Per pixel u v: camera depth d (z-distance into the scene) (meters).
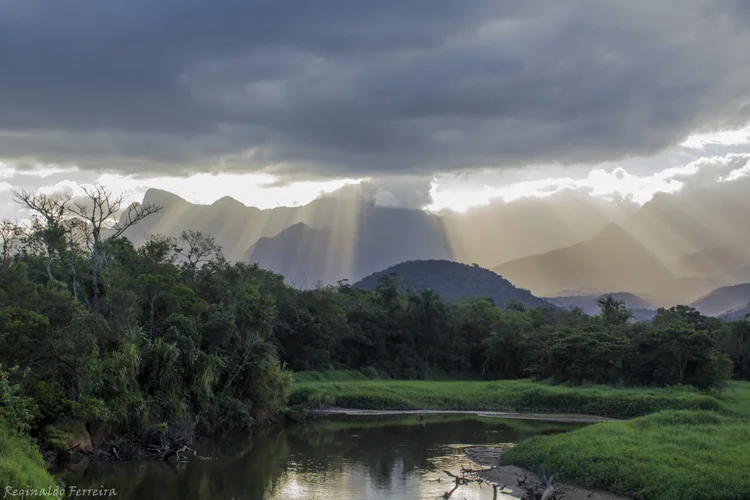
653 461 36.81
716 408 73.69
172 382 52.88
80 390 43.44
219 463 46.16
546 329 124.75
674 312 128.88
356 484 40.09
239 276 87.56
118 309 52.94
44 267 61.88
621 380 95.50
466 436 59.94
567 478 38.50
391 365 119.31
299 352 102.88
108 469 42.84
